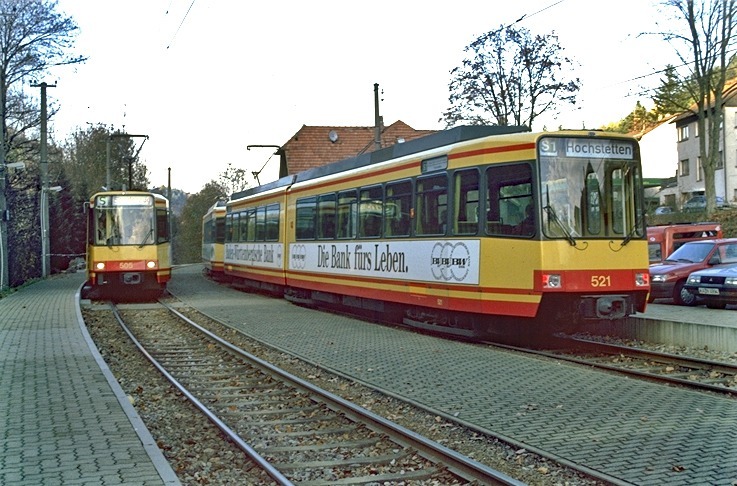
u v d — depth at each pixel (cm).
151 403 966
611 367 1113
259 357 1317
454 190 1395
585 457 652
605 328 1516
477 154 1346
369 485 618
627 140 1305
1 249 2627
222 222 3581
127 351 1426
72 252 4759
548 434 733
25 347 1313
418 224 1506
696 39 3319
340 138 5131
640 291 1286
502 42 3556
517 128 1415
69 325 1653
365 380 1050
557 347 1368
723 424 750
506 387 966
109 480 576
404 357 1227
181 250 7569
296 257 2158
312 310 2092
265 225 2491
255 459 673
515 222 1269
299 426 834
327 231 1942
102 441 692
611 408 834
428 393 948
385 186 1642
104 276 2391
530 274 1234
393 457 692
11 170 3500
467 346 1330
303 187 2128
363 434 786
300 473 659
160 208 2481
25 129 3497
